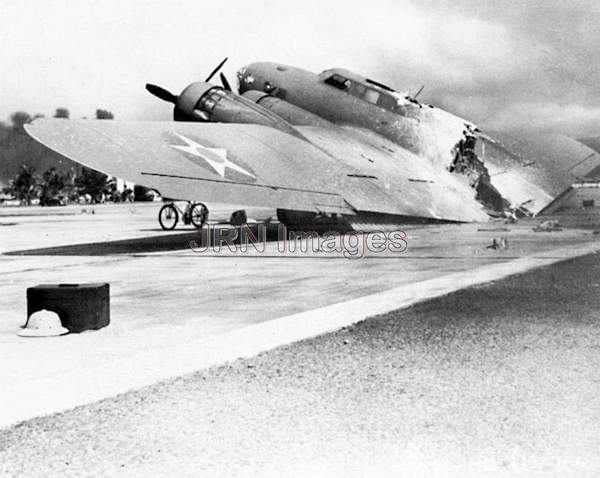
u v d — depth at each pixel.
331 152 19.30
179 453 2.98
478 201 23.20
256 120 19.97
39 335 5.81
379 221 19.39
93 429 3.32
